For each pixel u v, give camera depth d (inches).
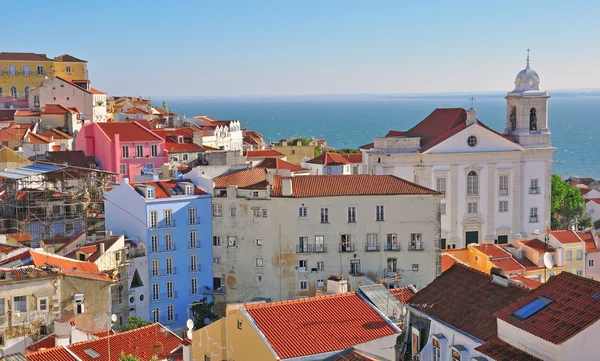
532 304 2193.7
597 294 2114.9
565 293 2180.1
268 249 5211.6
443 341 2393.0
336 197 5177.2
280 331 2410.2
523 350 2118.6
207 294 5265.8
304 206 5162.4
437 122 7017.7
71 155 6894.7
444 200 6678.2
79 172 5713.6
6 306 3511.3
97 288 3794.3
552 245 5388.8
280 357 2301.9
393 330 2474.2
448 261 5319.9
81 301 3710.6
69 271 3809.1
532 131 6963.6
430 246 5251.0
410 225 5236.2
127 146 6919.3
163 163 6948.8
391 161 6633.9
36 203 5462.6
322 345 2374.5
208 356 2620.6
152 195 5132.9
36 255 3991.1
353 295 2659.9
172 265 5167.3
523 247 5369.1
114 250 4724.4
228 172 5733.3
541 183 6894.7
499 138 6752.0
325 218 5191.9
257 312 2482.8
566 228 7726.4
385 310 2623.0
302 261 5196.9
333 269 5201.8
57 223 5452.8
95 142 6968.5
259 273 5241.1
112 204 5265.8
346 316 2527.1
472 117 6727.4
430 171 6648.6
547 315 2124.8
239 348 2479.1
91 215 5556.1
